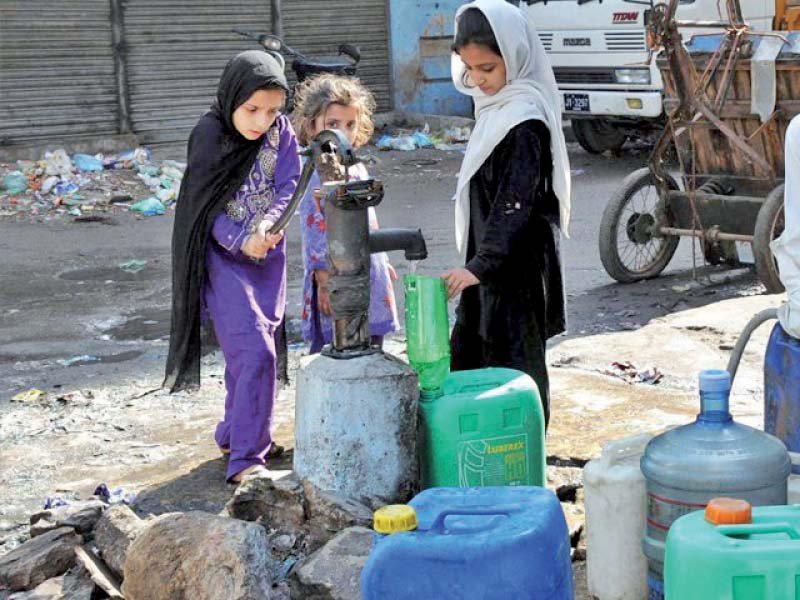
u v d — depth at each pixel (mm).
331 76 4730
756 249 7852
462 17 4070
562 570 2926
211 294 4613
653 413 5418
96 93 15562
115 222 12148
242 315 4555
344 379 3709
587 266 9445
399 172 14602
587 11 13320
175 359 4668
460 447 3635
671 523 3047
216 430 5164
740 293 8406
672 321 7133
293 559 3740
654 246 9070
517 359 4180
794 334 3844
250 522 3596
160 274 9805
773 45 7883
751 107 8062
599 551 3379
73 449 5461
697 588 2572
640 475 3316
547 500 3020
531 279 4168
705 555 2551
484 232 4004
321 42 17078
